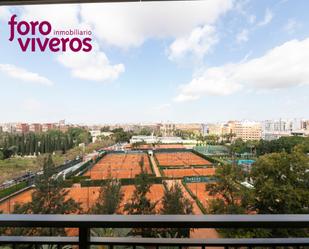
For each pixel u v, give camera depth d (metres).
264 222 0.79
